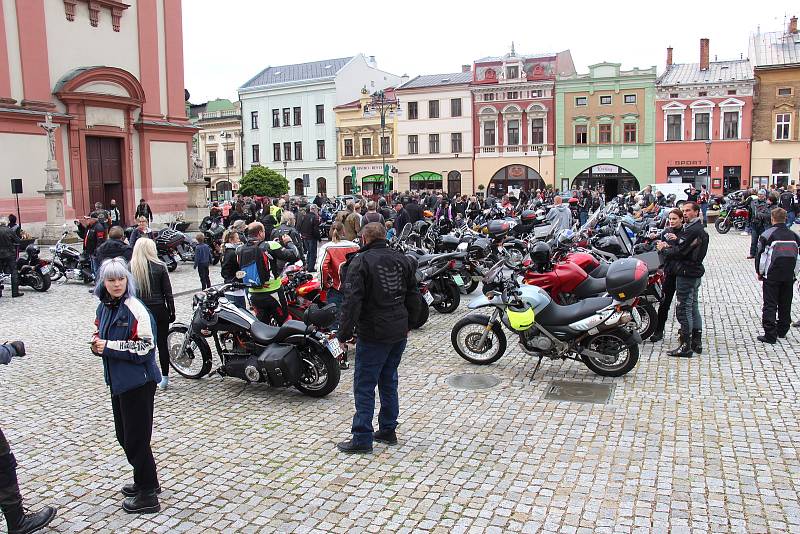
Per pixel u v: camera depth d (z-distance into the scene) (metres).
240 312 8.17
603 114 52.91
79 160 30.69
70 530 4.98
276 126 66.62
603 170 53.56
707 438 6.32
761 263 9.74
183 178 36.75
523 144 55.22
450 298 12.43
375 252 6.14
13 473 4.92
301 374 7.85
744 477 5.50
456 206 31.22
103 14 31.94
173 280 18.00
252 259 9.30
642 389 7.80
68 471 6.04
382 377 6.39
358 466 5.95
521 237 17.52
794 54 49.84
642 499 5.18
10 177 27.86
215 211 23.42
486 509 5.10
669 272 9.40
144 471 5.23
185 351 8.66
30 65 28.55
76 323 12.59
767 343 9.69
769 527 4.72
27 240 16.41
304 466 5.98
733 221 28.50
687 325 9.02
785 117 49.22
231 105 77.06
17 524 4.90
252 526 4.97
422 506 5.18
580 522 4.86
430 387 8.14
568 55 59.94
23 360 9.86
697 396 7.50
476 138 56.56
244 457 6.22
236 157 69.69
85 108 30.91
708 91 50.41
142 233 15.66
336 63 66.50
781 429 6.49
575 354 8.46
